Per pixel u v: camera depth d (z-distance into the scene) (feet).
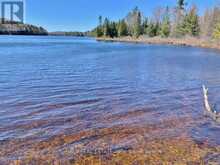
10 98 43.04
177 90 51.42
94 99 43.60
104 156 23.82
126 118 34.24
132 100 43.32
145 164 22.40
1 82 55.88
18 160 23.02
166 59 111.96
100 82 58.23
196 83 58.70
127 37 366.02
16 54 128.16
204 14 263.29
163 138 27.78
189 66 88.28
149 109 38.37
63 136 28.19
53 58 111.45
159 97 45.62
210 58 116.88
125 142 26.76
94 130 29.94
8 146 25.70
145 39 320.91
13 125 31.14
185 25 283.38
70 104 40.42
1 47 180.96
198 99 44.62
